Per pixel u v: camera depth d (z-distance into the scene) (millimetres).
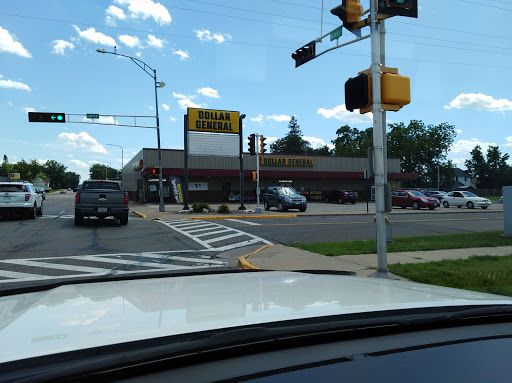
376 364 1168
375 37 6141
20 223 15703
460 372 1134
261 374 1083
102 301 1720
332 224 16422
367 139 77562
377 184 6348
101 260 8398
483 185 103250
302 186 43469
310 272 3035
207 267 7855
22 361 985
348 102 6547
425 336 1441
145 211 25594
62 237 11852
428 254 8914
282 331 1263
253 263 8023
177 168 36406
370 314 1498
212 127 23750
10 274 6926
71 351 1042
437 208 32219
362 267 7543
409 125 71750
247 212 22906
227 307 1579
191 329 1241
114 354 1058
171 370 1099
